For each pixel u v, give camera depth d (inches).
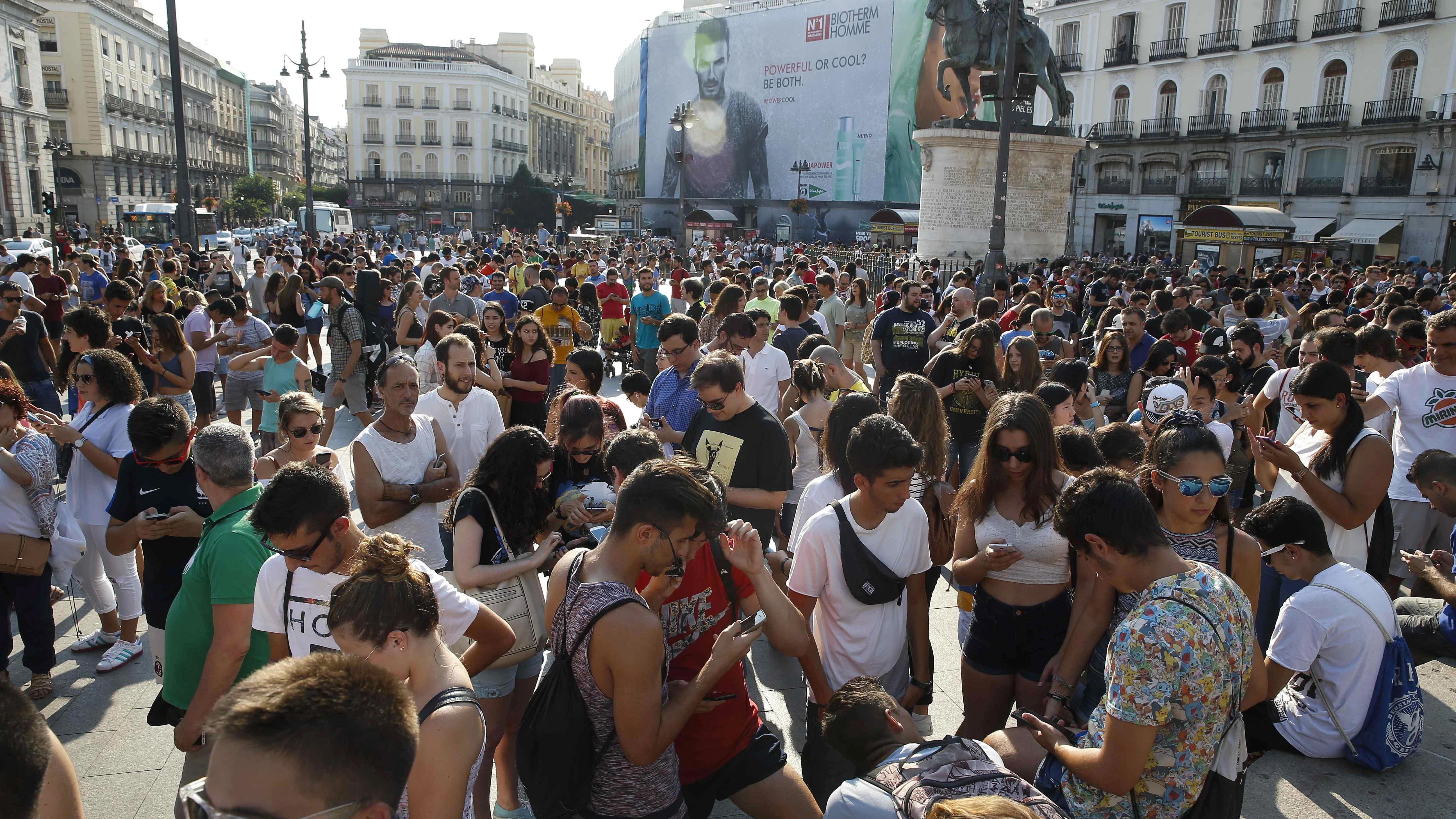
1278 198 1515.7
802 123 2236.7
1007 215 865.5
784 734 161.6
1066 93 893.8
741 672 114.9
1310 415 170.7
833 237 2199.8
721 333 257.1
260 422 380.2
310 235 1288.1
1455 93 1288.1
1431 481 182.7
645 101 2596.0
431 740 80.7
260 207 3002.0
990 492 133.4
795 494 211.9
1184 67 1625.2
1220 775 96.7
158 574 147.6
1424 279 956.6
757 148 2340.1
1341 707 146.3
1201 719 89.5
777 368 262.2
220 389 443.8
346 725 56.6
